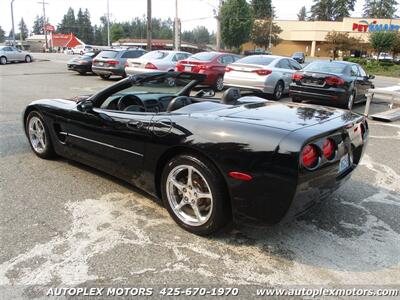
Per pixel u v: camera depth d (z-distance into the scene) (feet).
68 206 10.93
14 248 8.71
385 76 104.12
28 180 12.80
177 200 9.89
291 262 8.52
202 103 11.05
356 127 10.14
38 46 263.49
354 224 10.39
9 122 21.65
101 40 401.90
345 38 163.32
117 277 7.81
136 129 10.24
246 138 8.20
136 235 9.46
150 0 73.41
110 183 12.71
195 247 9.00
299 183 7.77
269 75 32.91
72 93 35.99
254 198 8.18
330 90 28.12
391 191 12.89
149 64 43.42
